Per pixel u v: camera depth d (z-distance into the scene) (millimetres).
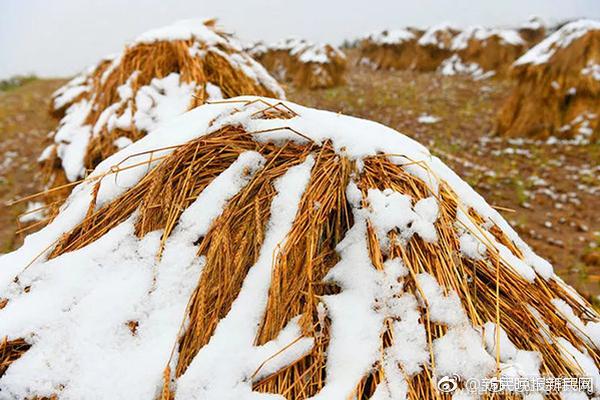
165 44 3510
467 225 1561
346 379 1197
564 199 5680
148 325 1322
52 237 1570
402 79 18031
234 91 3457
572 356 1344
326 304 1339
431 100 12844
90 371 1234
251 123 1747
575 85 8359
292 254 1423
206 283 1385
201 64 3373
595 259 4145
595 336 1464
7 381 1221
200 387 1210
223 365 1240
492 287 1466
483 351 1264
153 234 1497
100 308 1333
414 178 1604
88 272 1413
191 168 1627
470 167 6906
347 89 15117
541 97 8672
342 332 1276
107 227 1551
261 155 1661
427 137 8750
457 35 21234
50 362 1247
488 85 15609
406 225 1437
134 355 1265
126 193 1625
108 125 3189
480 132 9312
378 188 1554
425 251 1429
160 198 1570
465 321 1303
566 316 1487
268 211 1529
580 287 3734
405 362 1225
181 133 1771
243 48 4023
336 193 1542
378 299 1322
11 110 13023
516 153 7691
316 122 1727
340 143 1643
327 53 15906
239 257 1438
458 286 1385
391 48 22078
